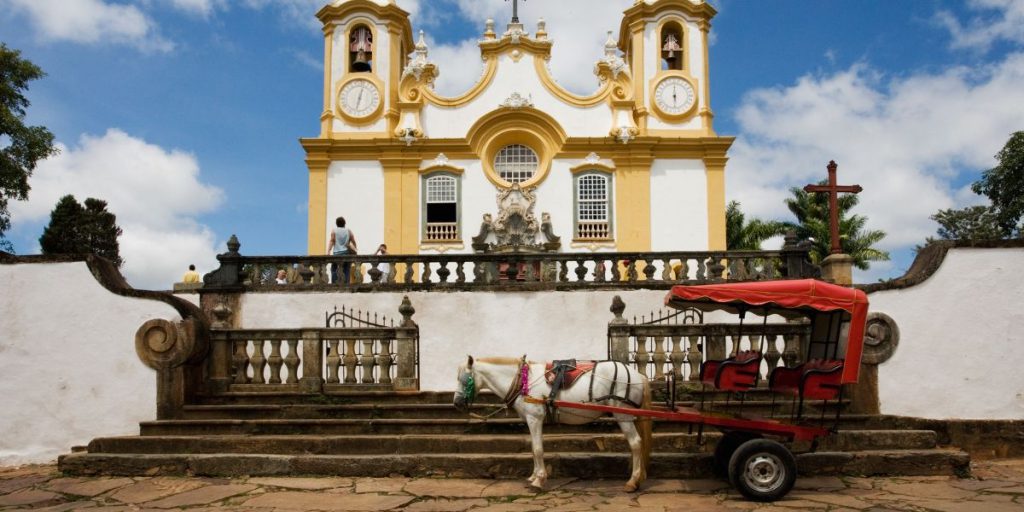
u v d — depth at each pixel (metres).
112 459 9.63
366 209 26.00
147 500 8.45
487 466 9.31
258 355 11.62
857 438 9.88
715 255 15.59
